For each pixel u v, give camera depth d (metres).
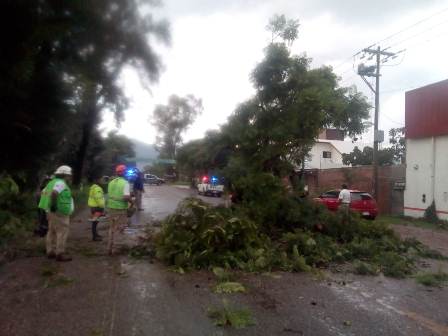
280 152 14.53
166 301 6.94
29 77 14.02
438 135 24.86
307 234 11.98
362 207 23.25
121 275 8.53
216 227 9.74
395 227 21.14
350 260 10.61
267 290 7.75
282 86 15.08
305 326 5.90
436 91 24.98
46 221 12.59
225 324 5.92
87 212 22.33
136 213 21.03
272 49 15.02
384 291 7.89
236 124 15.13
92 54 16.66
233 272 8.98
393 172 29.33
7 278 8.09
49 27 13.28
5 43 12.52
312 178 38.69
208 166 44.91
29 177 19.84
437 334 5.72
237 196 14.07
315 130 14.78
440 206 24.55
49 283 7.77
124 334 5.51
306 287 8.03
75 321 5.92
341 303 7.04
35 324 5.78
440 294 7.77
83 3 13.63
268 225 12.82
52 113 17.38
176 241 9.69
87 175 43.75
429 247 14.14
